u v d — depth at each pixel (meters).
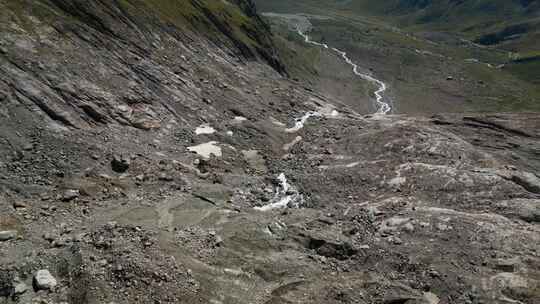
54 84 39.34
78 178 32.34
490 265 26.88
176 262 24.69
